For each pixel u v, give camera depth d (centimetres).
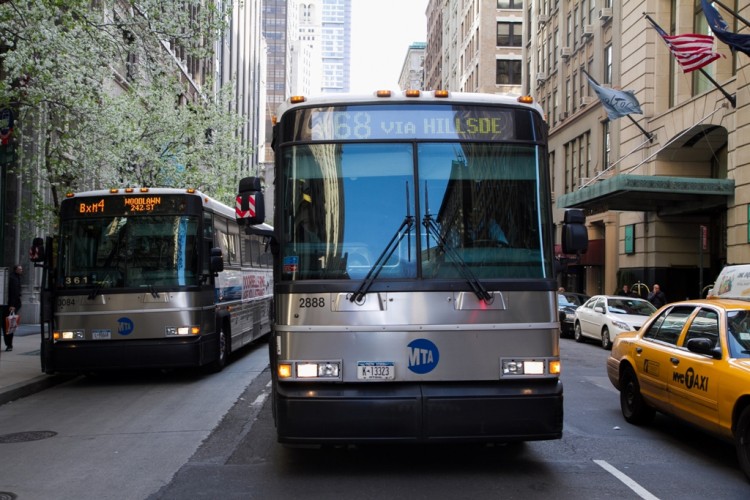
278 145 658
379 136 646
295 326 609
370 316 607
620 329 1834
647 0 2947
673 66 2862
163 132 2353
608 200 2673
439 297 612
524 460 696
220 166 2883
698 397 706
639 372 855
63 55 1349
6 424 913
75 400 1091
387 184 638
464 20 7431
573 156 3994
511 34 6372
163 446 769
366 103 653
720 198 2430
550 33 4506
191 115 2630
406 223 627
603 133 3519
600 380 1295
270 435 811
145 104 2369
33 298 2336
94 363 1173
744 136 2258
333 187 637
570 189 4038
